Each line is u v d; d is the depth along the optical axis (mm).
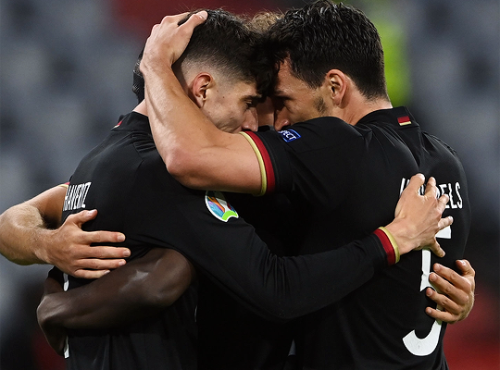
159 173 6480
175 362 6570
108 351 6527
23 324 17516
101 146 7219
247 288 6273
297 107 7504
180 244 6340
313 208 6766
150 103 6664
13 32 20906
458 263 7355
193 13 7336
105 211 6578
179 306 6688
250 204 7426
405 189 6805
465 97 21656
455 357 18359
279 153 6543
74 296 6539
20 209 8094
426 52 21688
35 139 20172
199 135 6355
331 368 6922
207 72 6969
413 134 7293
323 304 6391
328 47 7285
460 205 7363
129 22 21984
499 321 19250
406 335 7000
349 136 6801
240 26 7234
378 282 6812
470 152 21422
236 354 7250
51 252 6695
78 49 21266
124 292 6191
